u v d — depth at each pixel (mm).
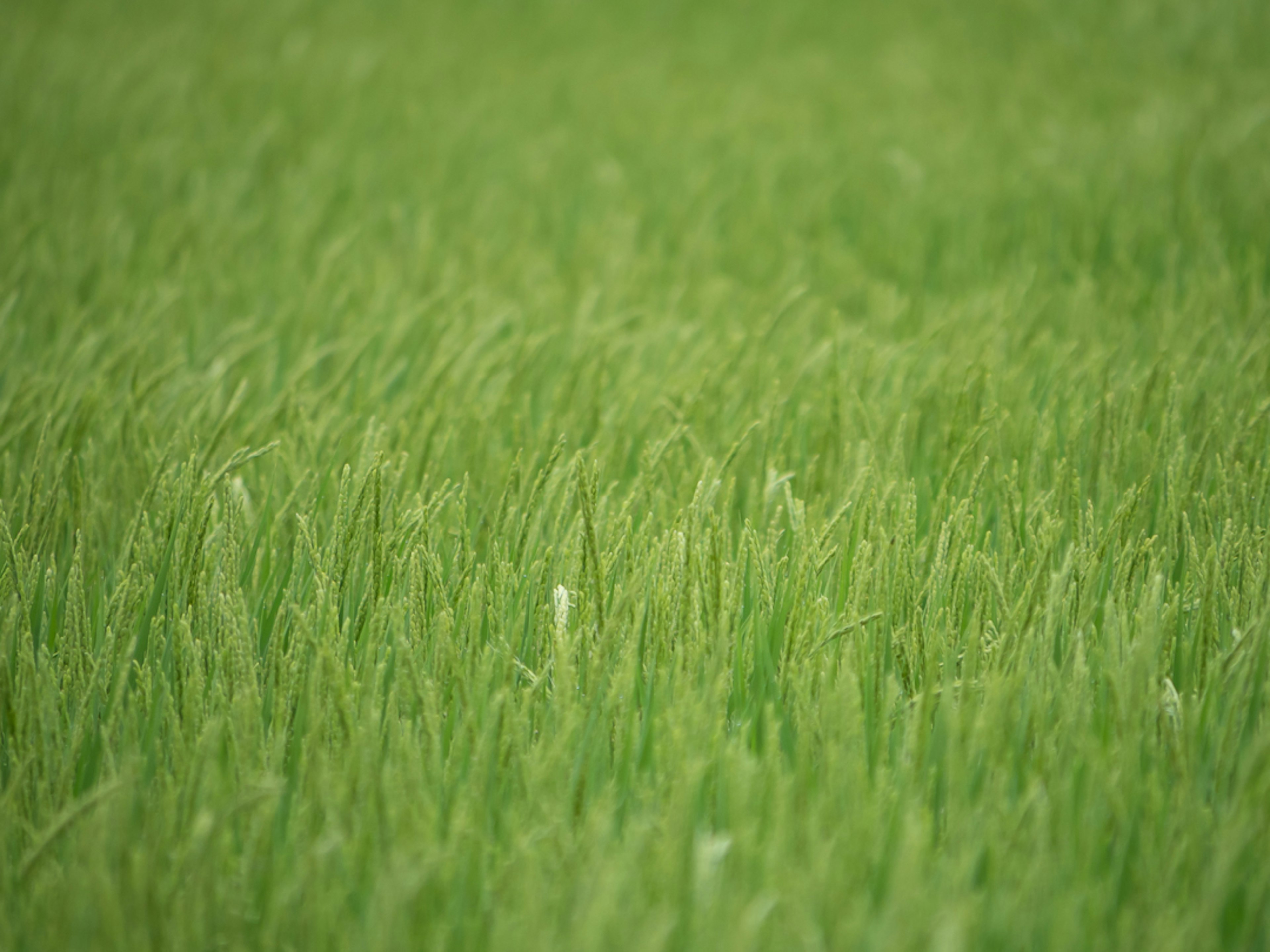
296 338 4844
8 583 3748
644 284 5520
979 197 6805
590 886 3260
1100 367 4500
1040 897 3311
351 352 4730
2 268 5375
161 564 3766
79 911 3281
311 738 3447
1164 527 3938
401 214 6387
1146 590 3662
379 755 3445
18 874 3318
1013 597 3748
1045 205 6586
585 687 3615
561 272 5949
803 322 4879
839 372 4324
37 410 4242
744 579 3795
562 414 4367
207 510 3715
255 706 3473
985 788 3418
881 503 3834
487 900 3324
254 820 3354
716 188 7199
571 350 4711
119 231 5879
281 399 4211
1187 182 6453
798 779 3402
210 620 3666
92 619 3783
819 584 3770
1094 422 4215
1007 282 5551
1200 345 4660
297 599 3775
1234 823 3365
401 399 4352
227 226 6172
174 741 3471
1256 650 3576
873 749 3543
